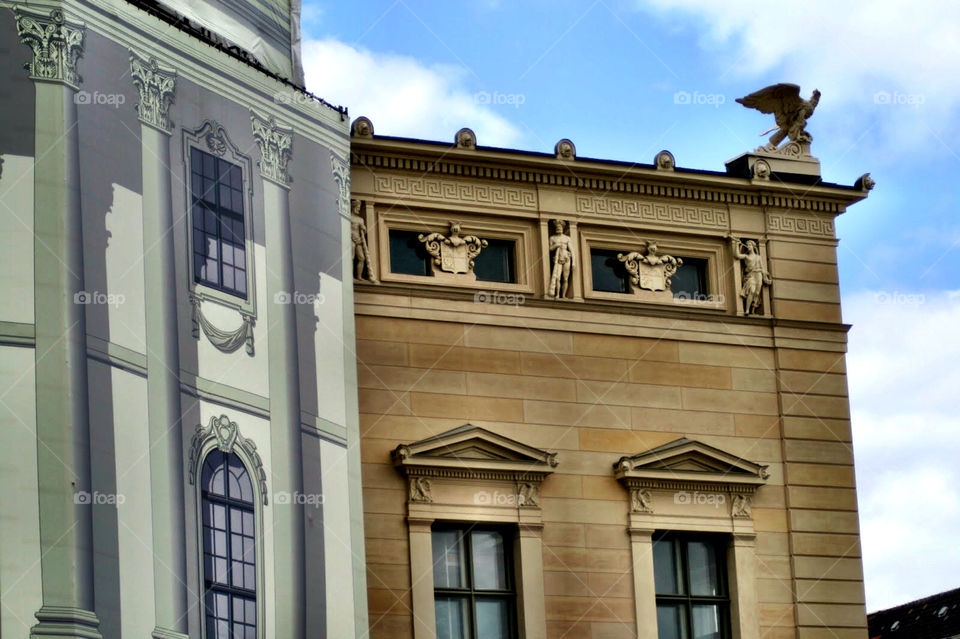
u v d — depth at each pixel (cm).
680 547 4603
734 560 4597
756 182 4844
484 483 4416
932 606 6191
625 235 4734
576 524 4478
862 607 4681
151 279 3828
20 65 3750
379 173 4512
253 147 4156
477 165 4597
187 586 3725
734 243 4828
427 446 4334
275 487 3981
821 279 4891
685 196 4806
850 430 4806
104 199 3775
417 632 4250
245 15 4250
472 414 4450
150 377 3772
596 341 4625
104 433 3644
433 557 4372
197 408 3853
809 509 4703
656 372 4659
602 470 4538
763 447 4709
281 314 4109
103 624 3541
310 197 4262
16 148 3706
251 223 4100
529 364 4538
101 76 3841
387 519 4303
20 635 3466
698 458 4616
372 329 4409
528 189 4656
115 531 3609
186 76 4028
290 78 4338
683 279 4800
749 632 4556
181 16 4094
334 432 4147
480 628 4375
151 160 3900
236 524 3875
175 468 3772
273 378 4050
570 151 4666
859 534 4734
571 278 4644
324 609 4006
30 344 3612
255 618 3859
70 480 3559
